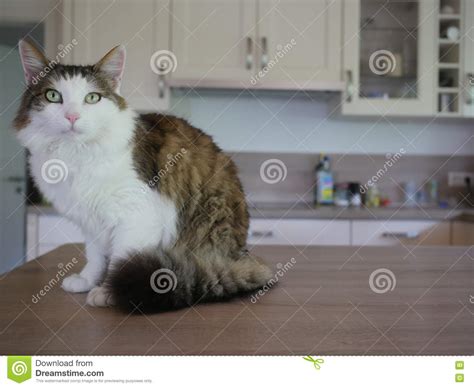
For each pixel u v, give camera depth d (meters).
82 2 2.44
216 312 0.74
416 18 2.62
